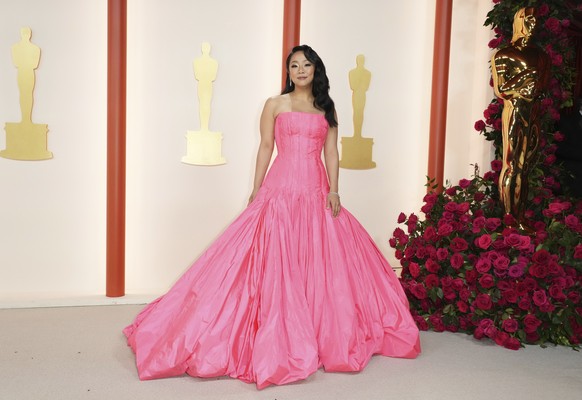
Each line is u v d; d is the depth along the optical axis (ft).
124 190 12.78
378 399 7.92
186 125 13.57
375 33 14.55
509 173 11.49
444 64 14.15
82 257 13.29
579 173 14.14
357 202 14.80
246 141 13.92
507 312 10.49
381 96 14.75
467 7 14.90
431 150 14.43
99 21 12.95
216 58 13.62
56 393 7.88
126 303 12.85
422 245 11.89
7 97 12.55
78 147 13.06
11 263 12.92
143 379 8.40
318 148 10.02
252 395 7.95
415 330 9.53
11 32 12.48
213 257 9.31
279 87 13.97
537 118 11.53
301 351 8.47
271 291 8.74
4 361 9.05
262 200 9.73
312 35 14.11
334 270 9.27
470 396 8.11
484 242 10.71
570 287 10.64
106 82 13.07
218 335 8.49
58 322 11.31
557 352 10.21
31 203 12.92
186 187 13.67
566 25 12.59
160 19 13.25
